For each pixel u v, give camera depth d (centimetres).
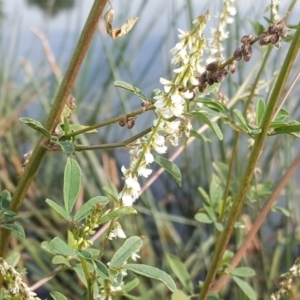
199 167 91
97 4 33
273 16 41
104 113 105
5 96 100
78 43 33
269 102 33
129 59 100
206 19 29
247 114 46
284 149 79
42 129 33
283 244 79
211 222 46
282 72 32
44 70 108
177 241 87
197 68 29
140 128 103
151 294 73
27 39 131
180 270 47
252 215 76
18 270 39
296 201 83
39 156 35
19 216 34
